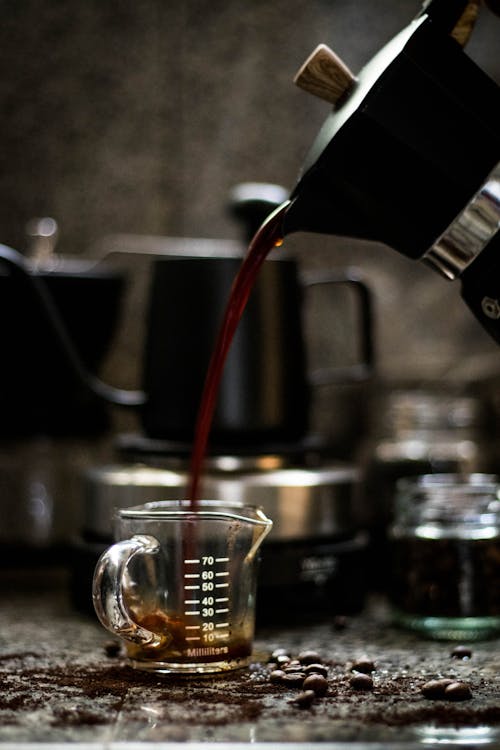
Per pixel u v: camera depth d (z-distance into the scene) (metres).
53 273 0.78
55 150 0.93
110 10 0.94
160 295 0.74
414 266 0.95
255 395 0.72
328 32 0.94
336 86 0.59
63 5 0.93
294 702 0.55
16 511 0.87
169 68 0.94
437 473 0.83
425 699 0.56
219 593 0.60
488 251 0.57
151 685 0.59
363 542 0.75
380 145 0.56
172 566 0.59
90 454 0.89
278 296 0.73
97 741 0.51
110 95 0.94
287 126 0.95
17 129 0.93
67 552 0.89
